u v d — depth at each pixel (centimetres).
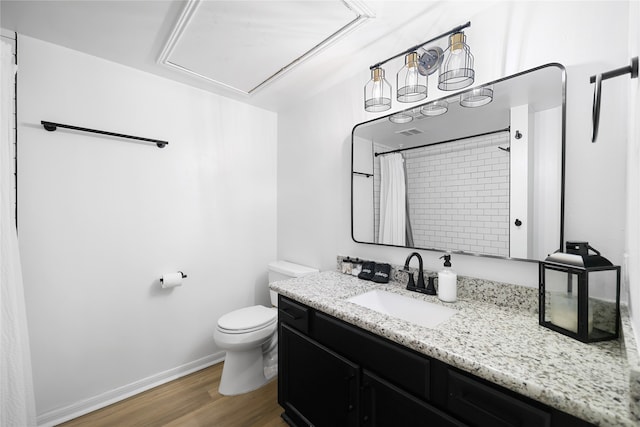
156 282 195
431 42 136
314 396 135
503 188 123
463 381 82
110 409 169
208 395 182
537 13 115
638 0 73
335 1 124
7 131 121
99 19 138
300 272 208
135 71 185
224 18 135
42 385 154
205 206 219
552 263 95
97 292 172
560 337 92
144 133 189
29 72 150
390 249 172
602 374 71
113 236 177
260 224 252
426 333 96
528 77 116
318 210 221
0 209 117
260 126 252
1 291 117
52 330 157
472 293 133
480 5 127
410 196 157
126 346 182
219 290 227
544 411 68
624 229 96
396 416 99
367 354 110
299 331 147
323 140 216
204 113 217
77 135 165
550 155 110
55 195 158
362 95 187
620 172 97
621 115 96
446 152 142
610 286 94
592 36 103
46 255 155
